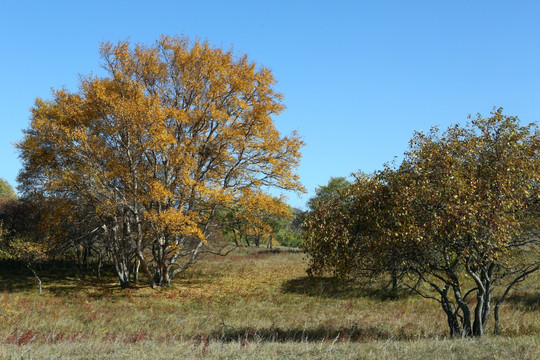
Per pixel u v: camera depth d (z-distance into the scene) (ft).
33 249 110.73
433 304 81.35
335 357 30.35
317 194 186.29
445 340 38.58
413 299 86.74
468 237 42.70
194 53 102.78
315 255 49.96
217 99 105.91
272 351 33.68
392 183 46.29
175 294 100.63
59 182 96.78
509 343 34.50
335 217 48.01
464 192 41.01
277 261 153.58
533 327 57.26
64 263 142.92
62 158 101.60
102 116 97.14
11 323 54.29
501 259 47.85
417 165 45.50
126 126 94.32
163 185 96.94
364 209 46.75
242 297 97.55
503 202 40.78
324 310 79.46
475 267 47.60
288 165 109.40
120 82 100.17
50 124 96.07
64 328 54.70
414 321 63.82
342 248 47.44
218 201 99.96
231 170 110.22
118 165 97.66
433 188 42.96
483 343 34.91
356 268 48.96
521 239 47.26
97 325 59.52
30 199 112.68
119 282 116.37
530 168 43.16
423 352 31.42
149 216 94.32
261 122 105.70
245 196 104.27
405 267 47.03
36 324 55.67
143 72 103.19
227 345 36.37
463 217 39.78
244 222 109.29
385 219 45.44
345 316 71.46
